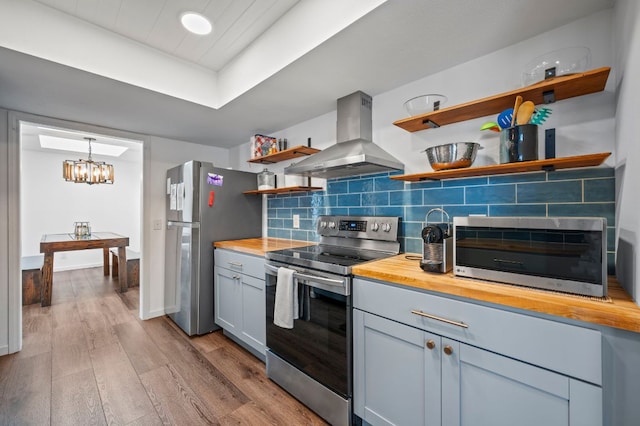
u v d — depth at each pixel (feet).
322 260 5.33
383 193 6.62
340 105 6.82
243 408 5.35
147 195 9.82
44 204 16.78
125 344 7.87
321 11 4.63
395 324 4.13
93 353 7.36
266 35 5.73
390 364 4.22
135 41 5.99
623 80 3.41
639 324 2.47
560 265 3.20
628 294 3.11
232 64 6.77
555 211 4.34
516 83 4.73
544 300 2.95
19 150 7.40
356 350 4.66
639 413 2.58
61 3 4.88
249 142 10.87
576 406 2.76
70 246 11.69
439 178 5.46
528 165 3.94
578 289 3.08
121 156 17.84
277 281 5.76
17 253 7.41
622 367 2.62
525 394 3.06
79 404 5.41
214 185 8.77
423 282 3.79
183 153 10.75
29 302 11.38
